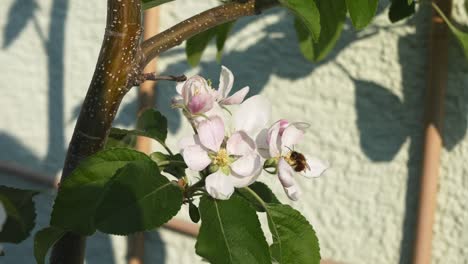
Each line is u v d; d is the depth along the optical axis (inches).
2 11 37.4
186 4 31.1
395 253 27.3
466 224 25.5
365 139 27.5
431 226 26.0
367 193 27.7
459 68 24.7
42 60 36.5
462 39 21.6
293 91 28.9
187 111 15.2
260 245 13.8
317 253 15.2
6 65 37.8
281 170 14.7
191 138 14.9
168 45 15.7
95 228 13.6
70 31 35.3
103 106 15.2
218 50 24.8
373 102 27.0
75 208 14.2
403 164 26.6
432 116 25.2
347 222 28.4
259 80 29.6
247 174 14.5
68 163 15.8
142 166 14.3
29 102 37.4
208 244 13.8
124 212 13.8
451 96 25.1
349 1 16.1
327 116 28.2
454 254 25.9
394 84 26.3
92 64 34.9
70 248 16.4
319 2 21.9
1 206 16.8
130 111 33.2
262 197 18.1
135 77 15.2
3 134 38.4
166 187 14.4
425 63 25.4
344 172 28.2
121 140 18.7
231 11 16.0
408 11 22.6
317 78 28.2
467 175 25.2
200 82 15.4
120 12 14.6
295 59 28.5
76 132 15.5
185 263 32.4
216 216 14.1
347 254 28.5
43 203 37.0
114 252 34.4
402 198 26.9
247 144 14.6
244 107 15.9
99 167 14.4
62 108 36.3
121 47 14.8
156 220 13.9
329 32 22.9
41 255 15.7
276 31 28.8
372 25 26.3
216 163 14.5
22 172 37.6
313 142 28.8
